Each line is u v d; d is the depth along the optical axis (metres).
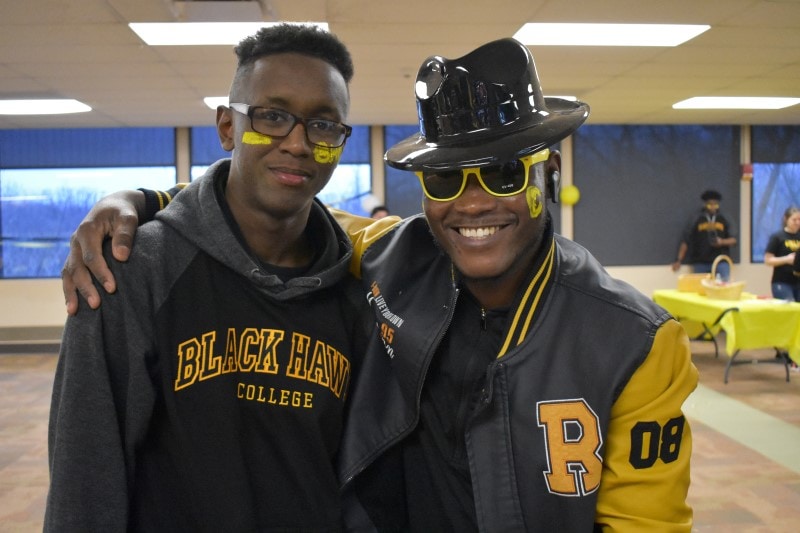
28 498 3.15
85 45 4.33
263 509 1.04
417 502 1.12
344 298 1.21
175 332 1.03
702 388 5.09
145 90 5.69
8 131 7.75
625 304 0.98
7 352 7.17
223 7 3.65
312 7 3.69
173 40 4.25
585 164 8.17
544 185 1.00
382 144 7.98
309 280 1.10
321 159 1.10
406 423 1.09
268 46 1.09
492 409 0.99
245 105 1.07
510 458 0.97
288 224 1.14
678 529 0.94
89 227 1.04
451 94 0.96
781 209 8.36
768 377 5.45
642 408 0.95
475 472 0.99
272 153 1.07
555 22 4.01
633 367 0.94
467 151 0.93
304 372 1.08
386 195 8.01
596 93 6.18
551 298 1.01
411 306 1.10
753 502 3.07
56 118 7.01
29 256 7.85
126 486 0.98
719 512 2.97
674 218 8.27
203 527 1.00
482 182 0.94
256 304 1.09
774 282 6.21
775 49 4.65
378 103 6.50
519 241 0.97
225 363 1.05
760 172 8.31
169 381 1.01
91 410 0.95
